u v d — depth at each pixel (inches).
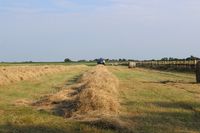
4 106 903.7
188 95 1154.0
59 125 654.5
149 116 759.1
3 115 747.4
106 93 949.2
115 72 2763.3
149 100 1016.2
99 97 811.4
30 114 767.7
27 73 2044.8
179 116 768.9
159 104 935.0
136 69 3440.0
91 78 1354.6
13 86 1475.1
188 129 652.1
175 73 2667.3
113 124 634.8
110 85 1169.4
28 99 1061.1
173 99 1043.3
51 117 740.0
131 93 1192.2
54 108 856.3
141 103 948.6
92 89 885.2
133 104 927.0
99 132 603.2
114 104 816.3
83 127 634.8
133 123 679.1
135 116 756.0
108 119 652.7
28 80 1838.1
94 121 656.4
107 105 798.5
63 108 842.8
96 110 763.4
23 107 884.6
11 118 713.0
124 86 1448.1
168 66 3314.5
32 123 674.2
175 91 1279.5
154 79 1964.8
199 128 661.9
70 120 706.2
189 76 2258.9
